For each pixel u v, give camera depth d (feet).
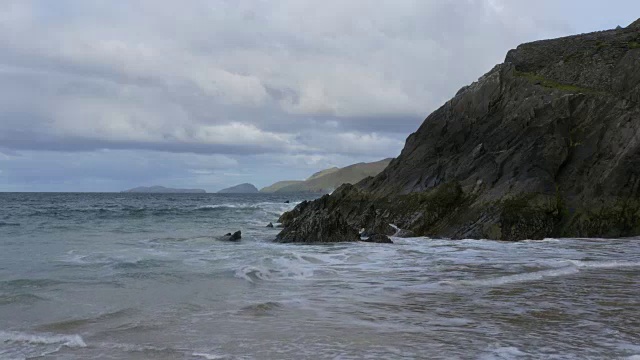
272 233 126.00
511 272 61.57
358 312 40.75
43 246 86.28
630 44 144.36
